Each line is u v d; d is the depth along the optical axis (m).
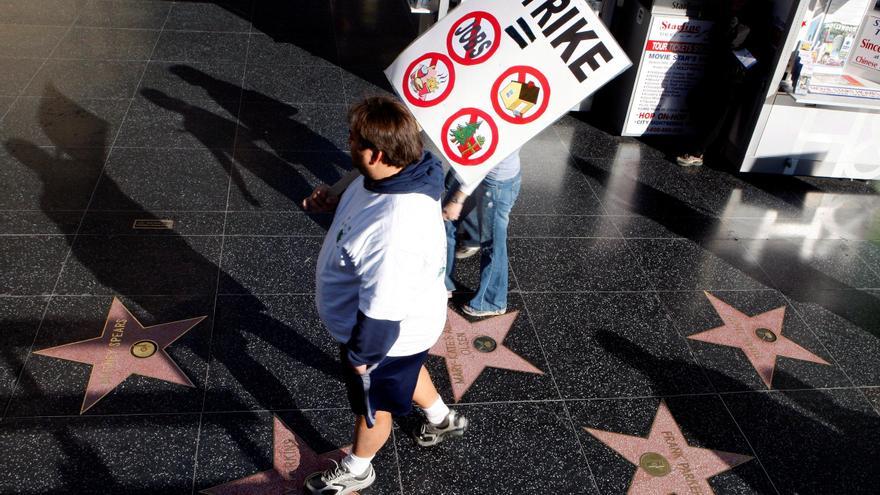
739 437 3.74
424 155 2.54
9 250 4.45
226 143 5.82
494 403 3.79
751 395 4.00
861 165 6.16
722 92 5.87
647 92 6.41
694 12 6.05
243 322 4.12
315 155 5.82
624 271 4.88
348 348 2.55
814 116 5.86
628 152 6.40
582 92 3.26
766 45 5.79
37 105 6.04
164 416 3.52
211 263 4.54
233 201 5.15
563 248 5.05
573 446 3.61
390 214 2.41
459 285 4.60
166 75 6.75
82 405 3.52
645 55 6.21
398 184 2.44
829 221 5.67
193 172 5.41
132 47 7.21
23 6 7.86
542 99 3.31
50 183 5.11
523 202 5.52
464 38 3.38
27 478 3.17
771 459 3.63
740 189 6.00
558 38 3.24
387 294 2.42
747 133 6.02
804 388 4.08
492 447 3.56
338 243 2.56
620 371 4.08
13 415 3.43
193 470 3.29
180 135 5.86
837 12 5.65
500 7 3.31
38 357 3.75
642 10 6.18
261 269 4.54
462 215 4.65
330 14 8.52
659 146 6.55
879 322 4.64
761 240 5.35
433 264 2.50
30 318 3.98
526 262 4.87
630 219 5.45
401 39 8.13
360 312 2.48
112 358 3.79
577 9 3.19
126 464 3.27
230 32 7.80
